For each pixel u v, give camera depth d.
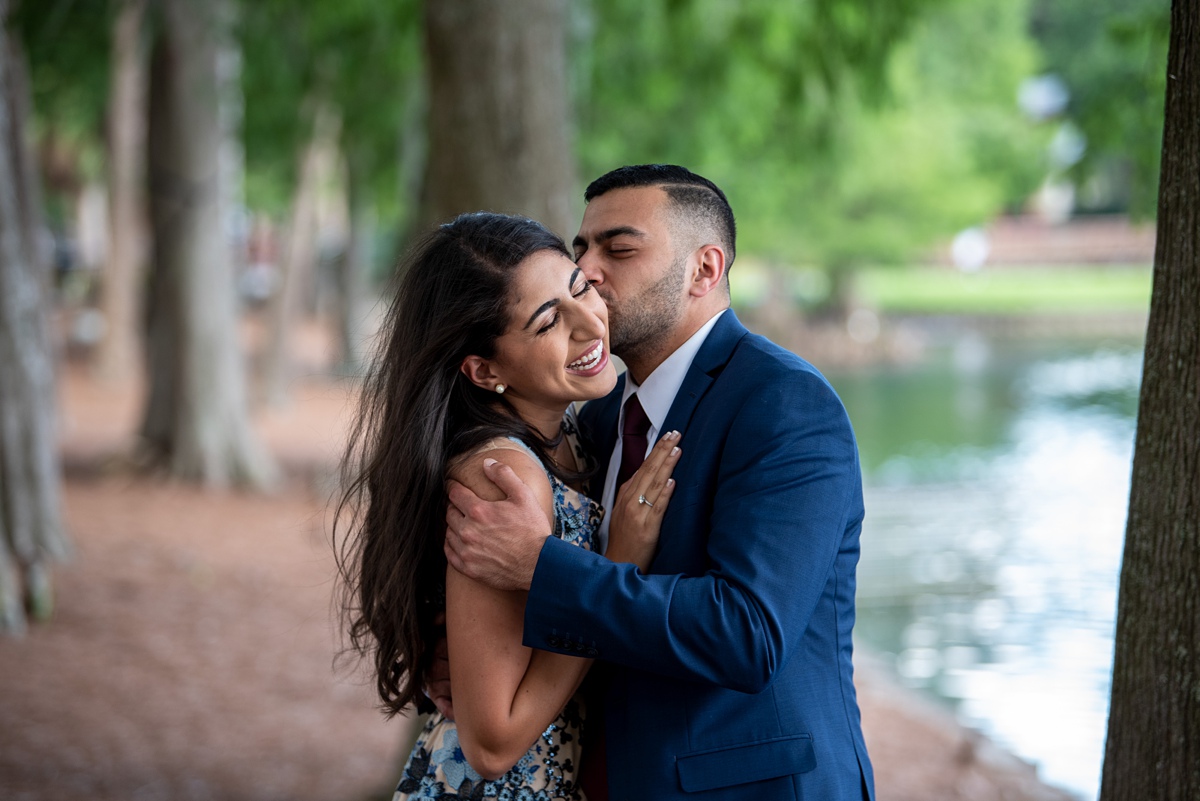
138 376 19.39
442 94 4.21
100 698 5.41
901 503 11.85
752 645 1.76
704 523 1.95
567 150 4.35
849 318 30.58
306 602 7.30
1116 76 7.35
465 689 1.89
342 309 18.89
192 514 9.73
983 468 14.23
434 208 4.28
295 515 9.80
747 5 9.28
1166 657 2.03
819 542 1.85
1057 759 5.35
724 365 2.07
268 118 13.50
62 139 24.22
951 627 7.62
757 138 11.96
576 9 9.62
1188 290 1.97
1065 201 47.19
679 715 1.91
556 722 2.04
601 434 2.31
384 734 5.26
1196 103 1.94
